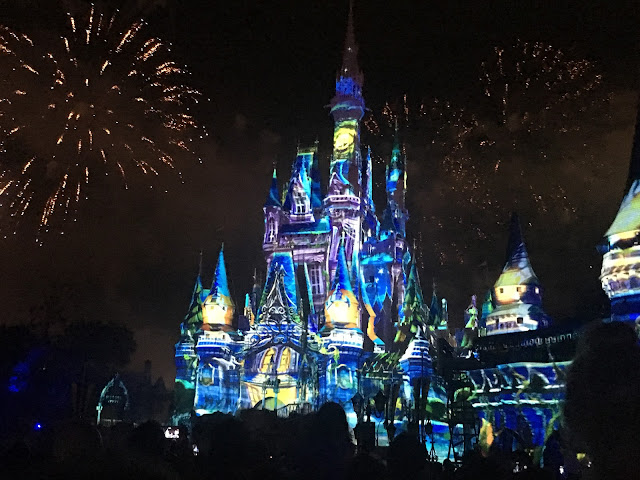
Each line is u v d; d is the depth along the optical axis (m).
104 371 75.94
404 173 136.62
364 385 95.06
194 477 11.46
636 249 55.09
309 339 102.31
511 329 76.88
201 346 103.06
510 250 82.06
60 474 9.65
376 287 118.25
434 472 13.76
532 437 56.09
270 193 122.25
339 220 117.06
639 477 7.74
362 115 129.12
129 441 12.08
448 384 65.00
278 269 109.81
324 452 11.22
